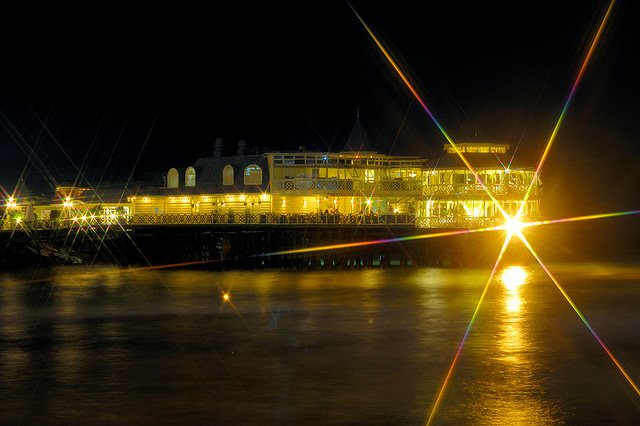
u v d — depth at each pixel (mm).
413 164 72812
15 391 24562
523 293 47625
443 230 67625
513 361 28359
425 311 39906
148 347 30938
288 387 24938
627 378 26000
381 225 67125
